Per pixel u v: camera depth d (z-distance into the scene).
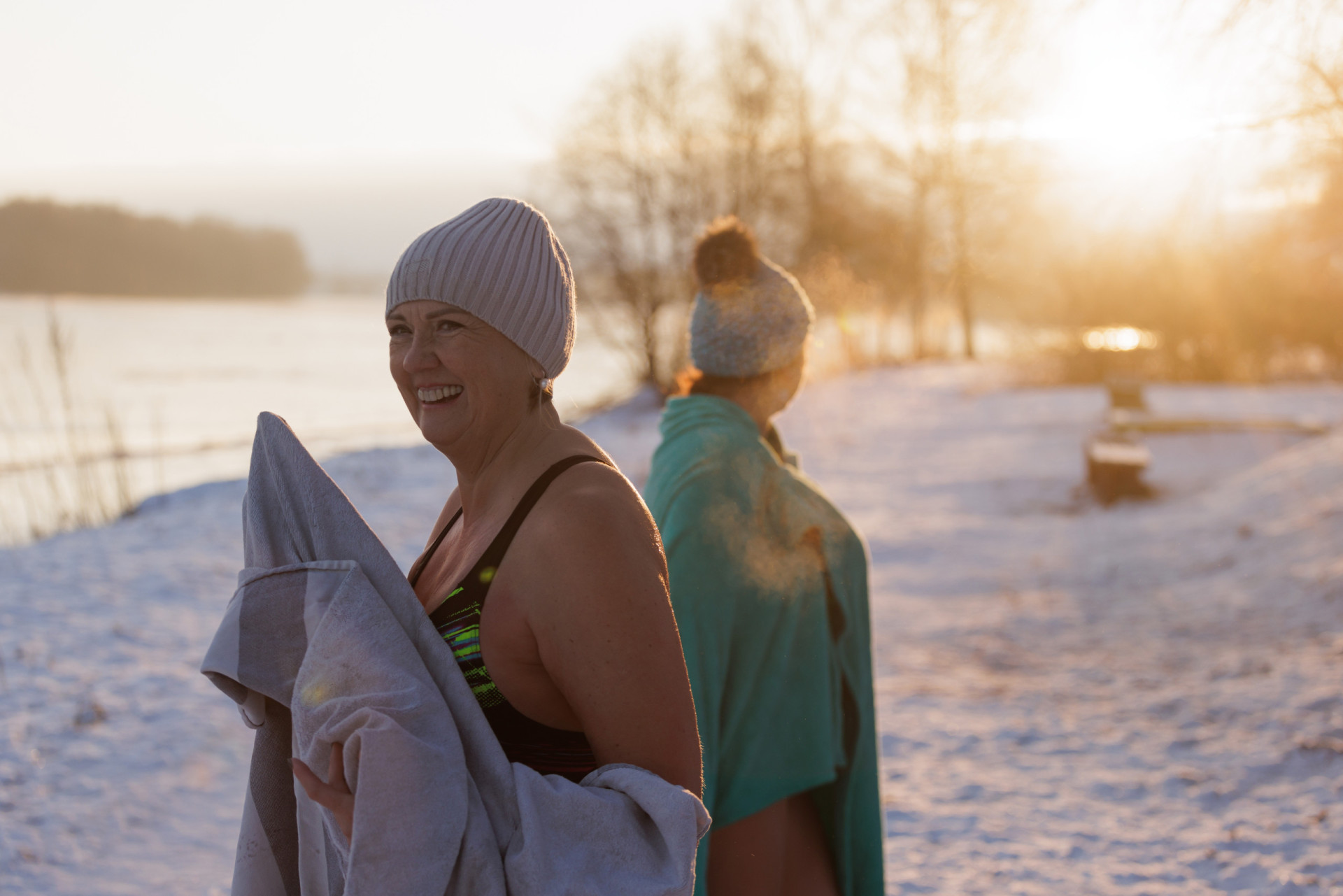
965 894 3.53
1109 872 3.64
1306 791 4.12
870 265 34.12
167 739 4.92
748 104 31.67
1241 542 8.39
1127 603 7.45
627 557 1.32
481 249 1.40
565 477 1.39
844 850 2.42
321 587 1.39
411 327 1.45
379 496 11.80
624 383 32.19
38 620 6.87
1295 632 6.17
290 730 1.51
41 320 59.41
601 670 1.29
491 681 1.36
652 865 1.24
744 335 2.39
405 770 1.22
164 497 11.95
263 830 1.50
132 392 29.98
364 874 1.20
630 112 30.28
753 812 2.22
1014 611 7.51
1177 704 5.30
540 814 1.26
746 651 2.23
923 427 18.81
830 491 13.30
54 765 4.60
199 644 6.43
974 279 29.92
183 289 146.38
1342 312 20.64
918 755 4.85
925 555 9.79
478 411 1.44
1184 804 4.16
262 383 34.06
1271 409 17.45
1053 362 24.69
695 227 30.30
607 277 30.20
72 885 3.67
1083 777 4.50
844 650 2.42
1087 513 11.38
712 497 2.24
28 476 13.00
